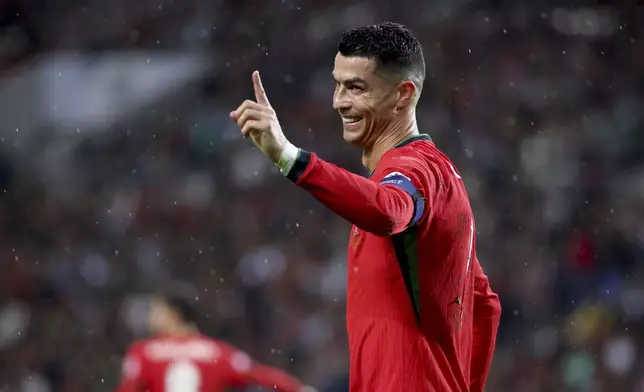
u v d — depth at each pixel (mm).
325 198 10203
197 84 60719
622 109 57594
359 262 11641
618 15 61719
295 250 51031
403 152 11336
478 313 12781
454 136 56688
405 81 11594
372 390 11438
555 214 51125
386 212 10125
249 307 47688
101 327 48125
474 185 53469
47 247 53438
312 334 45812
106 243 53688
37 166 57812
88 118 59312
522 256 48250
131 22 63688
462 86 58844
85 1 64688
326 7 64062
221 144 57938
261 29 62875
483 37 60781
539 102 58188
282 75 61281
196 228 53844
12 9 64750
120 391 24234
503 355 43438
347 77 11641
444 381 11516
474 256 12273
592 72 59562
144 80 60781
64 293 50031
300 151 10391
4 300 49531
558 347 43312
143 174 57062
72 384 45312
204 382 24172
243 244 51719
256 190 55281
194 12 63938
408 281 11312
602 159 54594
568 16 61500
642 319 43531
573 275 46469
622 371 41594
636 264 46344
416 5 63438
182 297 25266
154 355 24312
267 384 24547
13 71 61750
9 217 55031
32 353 46344
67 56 62375
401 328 11383
